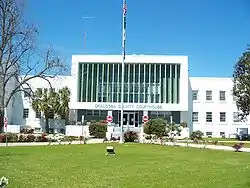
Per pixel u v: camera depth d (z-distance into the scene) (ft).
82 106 226.17
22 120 232.53
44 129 229.04
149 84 228.02
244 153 92.58
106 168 60.75
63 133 211.82
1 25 131.54
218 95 242.37
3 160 72.49
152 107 225.56
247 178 49.44
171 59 227.40
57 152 91.40
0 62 133.08
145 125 167.22
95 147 109.70
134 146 115.34
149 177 50.88
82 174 53.98
